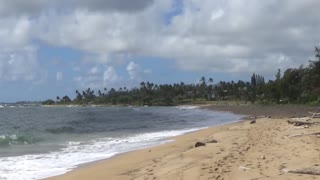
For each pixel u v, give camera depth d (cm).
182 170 1237
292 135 2058
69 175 1338
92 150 2064
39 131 3497
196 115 7356
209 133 2847
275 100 10775
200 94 19662
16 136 2688
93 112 9912
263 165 1235
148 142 2444
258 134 2328
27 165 1562
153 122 5144
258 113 6512
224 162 1326
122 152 1959
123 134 3159
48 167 1520
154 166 1384
